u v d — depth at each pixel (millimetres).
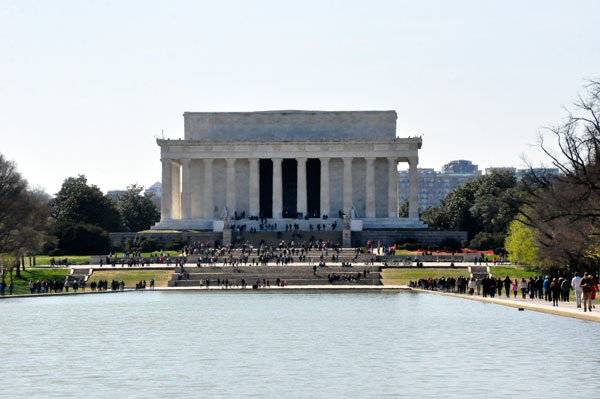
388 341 69812
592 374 51594
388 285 170375
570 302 104312
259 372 54438
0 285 150375
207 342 71062
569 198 116500
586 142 113812
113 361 59969
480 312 97000
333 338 72812
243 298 134500
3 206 169625
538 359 57500
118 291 159000
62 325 87812
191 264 193375
